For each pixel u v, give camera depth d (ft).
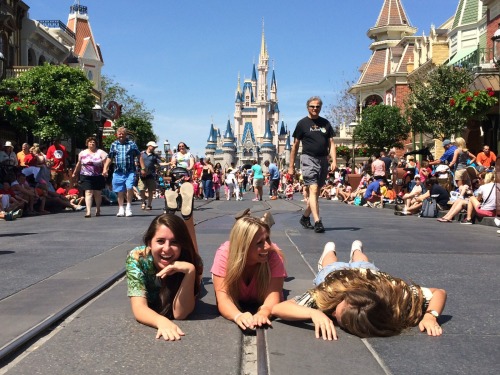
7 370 9.43
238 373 9.31
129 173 42.75
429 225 37.32
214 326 12.01
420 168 59.52
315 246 24.53
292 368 9.48
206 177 82.99
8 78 106.32
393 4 198.39
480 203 38.91
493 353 10.45
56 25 155.74
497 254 23.03
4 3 113.09
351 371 9.42
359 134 154.40
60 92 101.50
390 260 21.20
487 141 96.17
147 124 211.00
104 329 11.70
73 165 86.53
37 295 14.76
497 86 67.51
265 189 179.32
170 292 12.66
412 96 99.66
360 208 61.00
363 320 11.02
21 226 35.09
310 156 30.76
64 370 9.40
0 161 44.98
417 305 11.88
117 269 18.49
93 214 45.16
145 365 9.64
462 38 122.52
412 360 10.00
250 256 12.76
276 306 12.25
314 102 30.55
